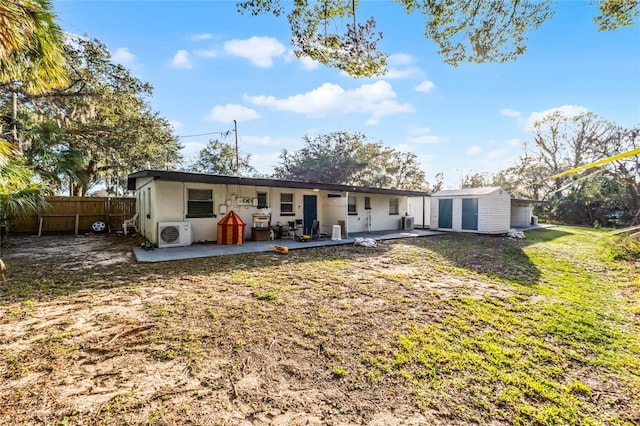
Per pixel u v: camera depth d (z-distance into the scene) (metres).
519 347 3.19
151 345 3.05
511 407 2.25
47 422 1.98
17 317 3.70
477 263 7.55
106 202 13.35
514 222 20.86
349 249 9.29
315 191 12.55
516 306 4.42
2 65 3.35
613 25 4.77
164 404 2.19
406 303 4.47
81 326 3.47
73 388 2.34
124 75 12.84
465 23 4.66
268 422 2.04
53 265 6.52
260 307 4.18
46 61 3.46
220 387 2.41
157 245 8.74
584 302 4.70
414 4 4.51
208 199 9.81
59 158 11.41
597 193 19.83
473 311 4.18
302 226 11.93
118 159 14.80
